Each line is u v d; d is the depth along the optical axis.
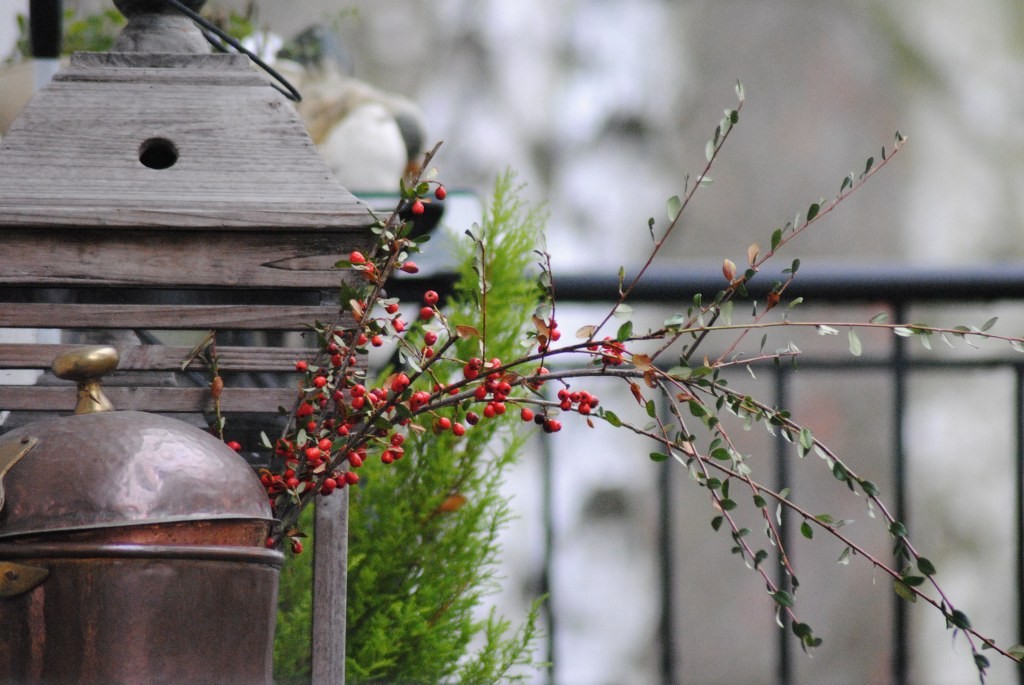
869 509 4.37
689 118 13.74
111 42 4.96
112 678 4.24
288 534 4.38
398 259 4.36
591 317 8.67
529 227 4.73
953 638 4.37
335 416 4.38
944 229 14.34
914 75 14.50
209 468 4.27
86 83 4.41
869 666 13.41
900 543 4.37
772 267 5.01
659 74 11.37
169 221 4.38
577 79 11.17
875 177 14.28
